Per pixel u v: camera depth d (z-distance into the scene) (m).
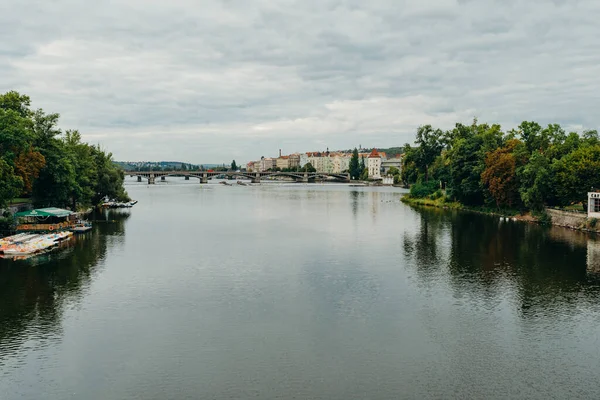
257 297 58.69
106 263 76.12
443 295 59.41
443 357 42.94
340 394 37.06
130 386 38.22
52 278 66.94
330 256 81.19
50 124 115.88
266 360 42.31
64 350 44.19
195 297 58.72
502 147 150.00
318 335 47.38
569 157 116.31
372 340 46.28
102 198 173.62
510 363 41.94
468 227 114.69
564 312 53.53
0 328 49.03
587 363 41.97
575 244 90.31
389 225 119.56
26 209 117.19
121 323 50.41
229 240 97.62
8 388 37.88
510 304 56.16
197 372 40.31
